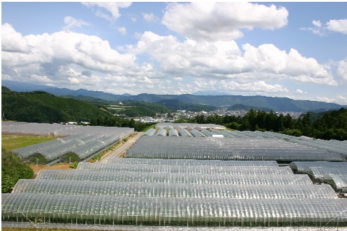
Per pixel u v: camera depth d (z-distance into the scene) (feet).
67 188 128.47
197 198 118.73
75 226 107.65
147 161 188.65
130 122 588.50
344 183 149.69
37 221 106.93
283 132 464.65
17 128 399.03
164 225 108.68
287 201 118.11
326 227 110.32
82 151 227.61
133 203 112.37
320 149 274.77
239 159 234.79
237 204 114.32
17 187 128.47
